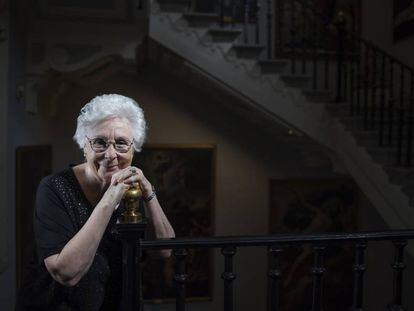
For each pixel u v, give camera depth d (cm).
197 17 473
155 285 689
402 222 462
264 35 704
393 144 513
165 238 160
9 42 419
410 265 684
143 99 684
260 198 724
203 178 703
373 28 752
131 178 138
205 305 711
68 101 664
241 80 495
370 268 753
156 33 470
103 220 129
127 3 495
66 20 486
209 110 702
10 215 429
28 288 141
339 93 535
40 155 558
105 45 494
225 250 166
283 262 723
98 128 138
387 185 480
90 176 144
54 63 488
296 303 725
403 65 506
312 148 611
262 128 677
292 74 512
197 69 513
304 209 733
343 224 742
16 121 452
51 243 131
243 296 721
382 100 505
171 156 693
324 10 733
